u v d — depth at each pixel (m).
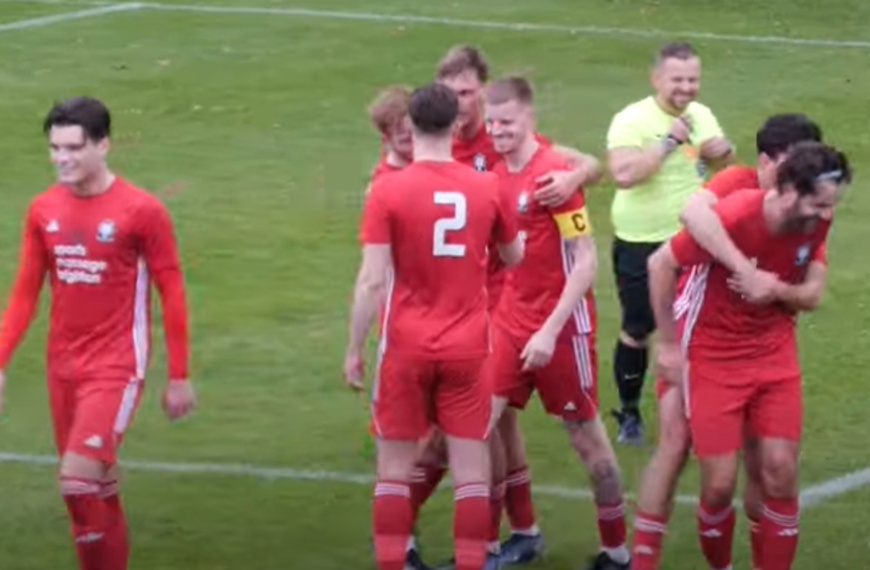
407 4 90.06
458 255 25.92
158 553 29.59
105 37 80.62
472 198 25.97
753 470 26.98
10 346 26.69
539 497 32.44
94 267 26.02
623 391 35.22
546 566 29.38
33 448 34.88
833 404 37.56
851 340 42.00
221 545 30.00
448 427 26.47
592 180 28.27
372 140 62.62
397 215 25.67
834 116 66.50
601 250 49.88
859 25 85.19
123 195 26.11
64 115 25.75
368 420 36.62
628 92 70.44
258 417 36.81
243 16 86.19
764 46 79.75
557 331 27.48
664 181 34.12
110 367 26.16
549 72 74.00
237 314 43.81
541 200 27.61
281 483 33.06
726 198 25.64
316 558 29.50
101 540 26.52
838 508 31.88
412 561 28.50
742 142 62.69
